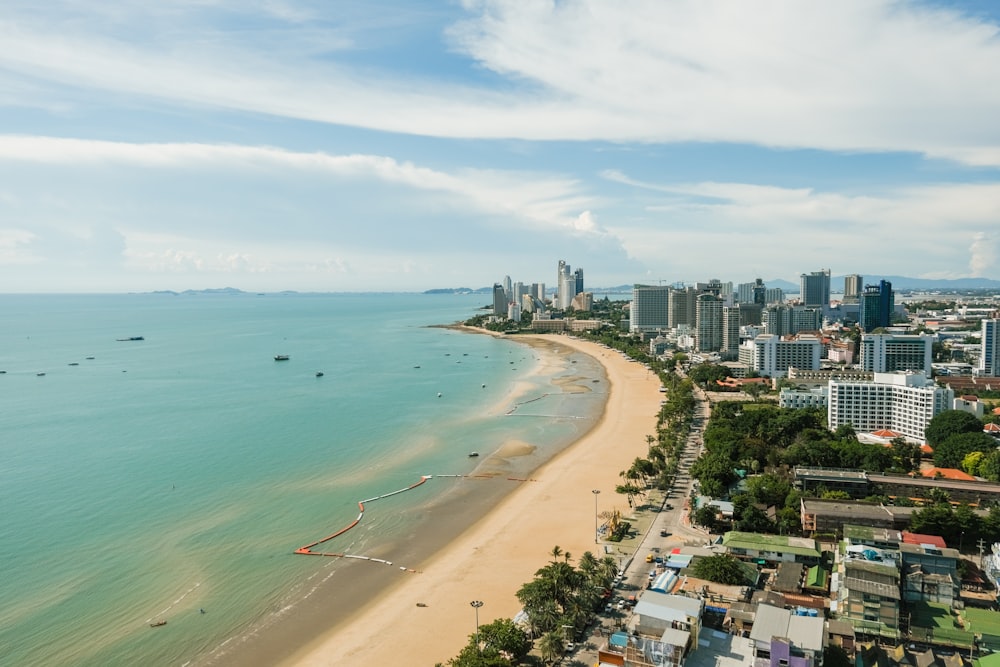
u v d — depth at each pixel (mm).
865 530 158000
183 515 199500
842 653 116875
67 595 151125
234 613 145125
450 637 133625
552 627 127375
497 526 192000
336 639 134500
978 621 126750
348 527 193125
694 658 114250
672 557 158125
